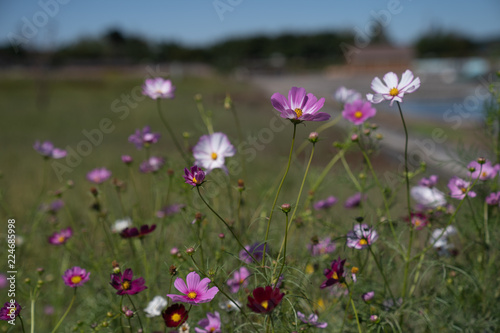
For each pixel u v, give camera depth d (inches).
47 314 44.5
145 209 52.2
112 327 34.0
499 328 33.3
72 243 43.9
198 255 34.8
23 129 219.1
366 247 31.2
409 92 27.2
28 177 99.0
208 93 422.3
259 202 46.4
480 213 37.3
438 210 35.3
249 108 273.1
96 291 42.3
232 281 32.3
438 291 34.3
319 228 39.7
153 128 202.8
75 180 90.3
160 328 34.3
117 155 125.6
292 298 29.8
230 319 30.7
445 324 32.4
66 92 470.0
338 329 32.8
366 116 34.3
